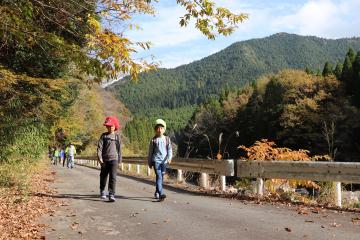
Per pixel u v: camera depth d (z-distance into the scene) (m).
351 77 59.44
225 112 82.38
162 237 6.68
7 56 13.66
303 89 60.91
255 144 13.19
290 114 55.62
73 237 6.86
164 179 18.58
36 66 14.45
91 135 68.56
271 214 8.55
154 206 9.84
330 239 6.32
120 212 9.08
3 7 7.47
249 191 12.03
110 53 7.42
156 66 7.69
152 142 10.80
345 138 48.16
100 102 69.81
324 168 9.95
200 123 76.25
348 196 11.96
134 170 28.81
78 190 13.77
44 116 16.39
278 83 67.62
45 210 9.33
